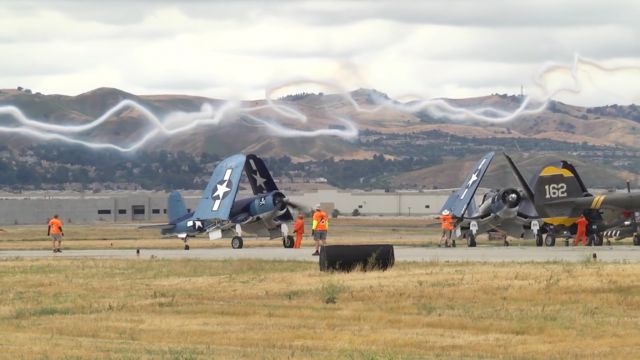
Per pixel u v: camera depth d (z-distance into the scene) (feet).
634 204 626.23
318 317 286.66
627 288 318.86
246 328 269.23
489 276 356.59
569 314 284.20
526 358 227.20
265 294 334.24
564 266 389.80
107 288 364.99
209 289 352.28
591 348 239.50
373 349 238.07
